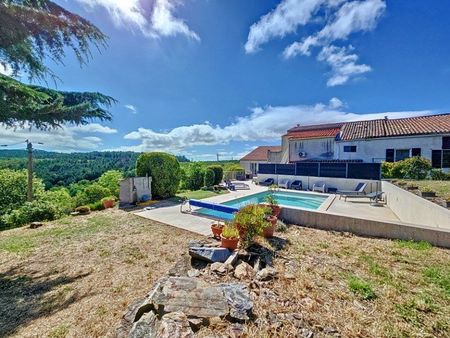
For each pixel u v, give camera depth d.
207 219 7.38
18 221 7.65
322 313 2.31
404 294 2.71
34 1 3.64
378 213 8.41
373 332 2.06
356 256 3.90
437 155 13.84
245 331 1.94
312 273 3.25
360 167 13.80
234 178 24.12
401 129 15.73
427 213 5.49
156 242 5.26
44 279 3.64
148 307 2.24
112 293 3.16
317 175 15.59
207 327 1.96
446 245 4.32
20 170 15.23
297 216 6.07
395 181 10.09
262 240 4.66
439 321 2.23
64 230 6.36
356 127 18.75
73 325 2.50
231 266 3.42
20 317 2.69
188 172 17.02
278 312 2.27
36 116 4.34
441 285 2.91
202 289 2.45
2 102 3.79
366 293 2.69
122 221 7.27
